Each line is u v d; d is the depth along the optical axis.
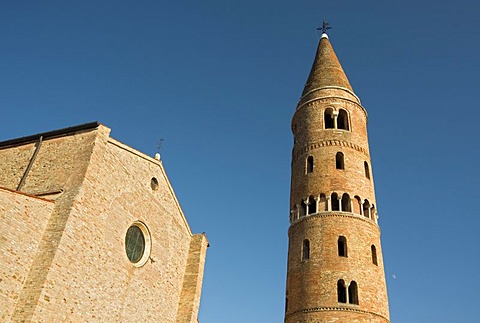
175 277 38.19
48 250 26.75
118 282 31.38
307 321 38.81
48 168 32.19
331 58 59.81
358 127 52.03
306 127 52.31
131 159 34.94
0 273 24.98
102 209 30.91
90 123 32.72
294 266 43.25
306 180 47.81
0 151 36.72
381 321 39.19
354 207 45.09
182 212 40.59
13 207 26.58
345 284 39.81
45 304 25.25
